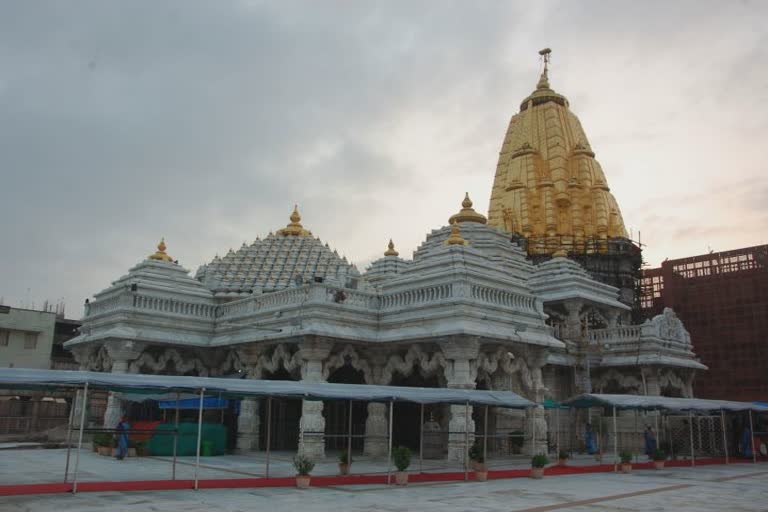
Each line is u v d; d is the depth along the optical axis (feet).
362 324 105.60
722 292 209.15
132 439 100.94
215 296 146.10
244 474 78.07
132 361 115.34
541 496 64.13
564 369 141.59
